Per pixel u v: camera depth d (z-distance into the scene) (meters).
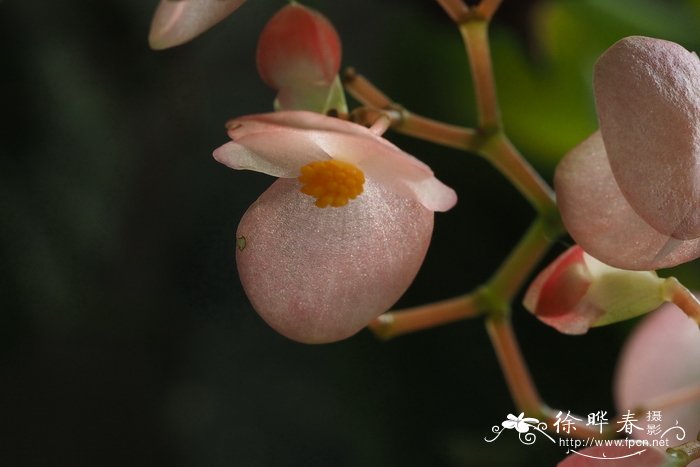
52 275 0.37
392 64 0.35
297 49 0.25
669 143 0.22
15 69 0.37
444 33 0.34
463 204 0.36
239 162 0.23
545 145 0.32
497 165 0.26
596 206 0.23
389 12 0.38
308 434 0.37
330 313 0.23
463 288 0.35
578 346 0.33
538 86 0.32
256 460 0.38
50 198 0.37
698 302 0.24
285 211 0.23
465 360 0.36
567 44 0.32
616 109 0.22
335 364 0.37
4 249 0.37
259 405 0.38
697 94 0.22
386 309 0.23
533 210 0.35
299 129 0.22
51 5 0.38
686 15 0.32
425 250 0.23
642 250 0.23
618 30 0.31
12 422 0.38
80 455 0.38
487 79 0.26
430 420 0.35
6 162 0.37
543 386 0.33
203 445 0.38
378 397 0.36
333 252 0.23
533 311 0.24
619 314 0.24
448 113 0.34
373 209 0.23
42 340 0.38
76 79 0.38
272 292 0.23
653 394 0.26
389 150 0.22
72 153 0.38
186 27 0.23
